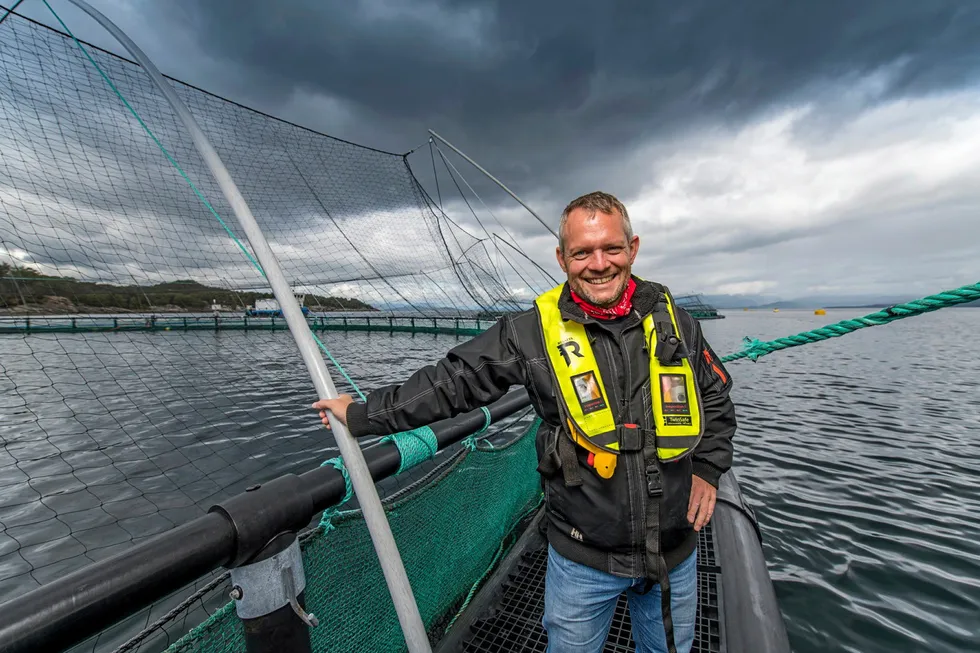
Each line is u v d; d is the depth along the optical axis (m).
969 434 8.44
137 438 8.15
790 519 5.29
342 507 4.94
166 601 3.71
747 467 6.98
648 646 1.72
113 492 6.09
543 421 1.63
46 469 6.77
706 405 1.60
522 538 3.35
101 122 2.97
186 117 1.67
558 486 1.52
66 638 0.80
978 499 5.77
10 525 5.23
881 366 17.59
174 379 11.66
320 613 1.65
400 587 1.40
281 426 8.91
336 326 40.88
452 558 2.56
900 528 5.04
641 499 1.40
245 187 3.87
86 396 10.03
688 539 1.57
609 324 1.50
